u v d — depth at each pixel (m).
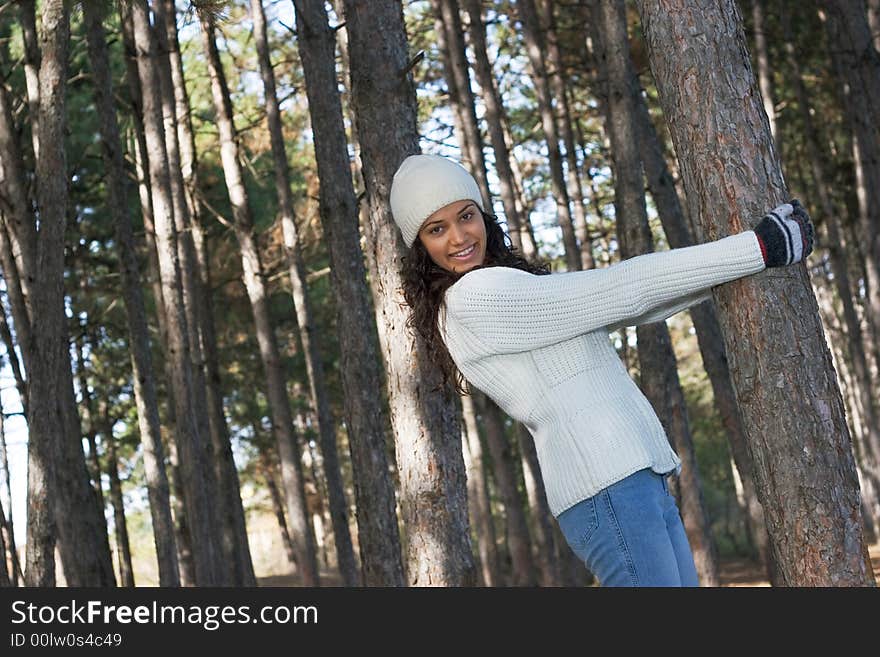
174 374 12.43
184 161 17.02
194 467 12.37
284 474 15.71
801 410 2.92
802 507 2.93
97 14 8.99
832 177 21.16
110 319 19.45
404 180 3.06
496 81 19.00
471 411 18.91
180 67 16.34
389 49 6.67
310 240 20.86
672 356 10.11
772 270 2.94
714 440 30.62
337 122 7.97
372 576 7.60
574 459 2.77
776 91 20.56
